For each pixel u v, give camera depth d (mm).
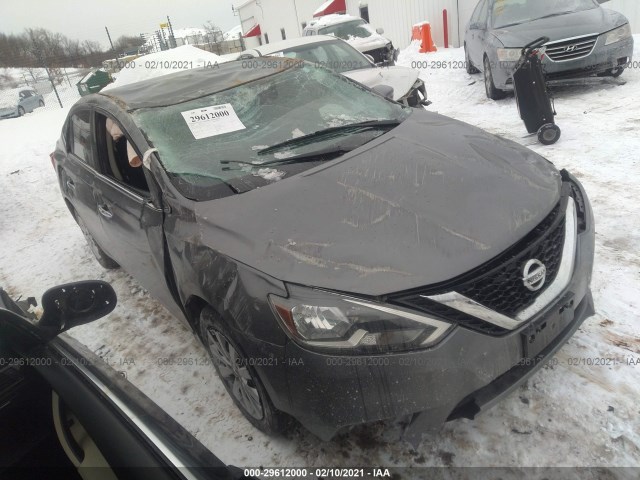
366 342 1706
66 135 3922
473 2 13242
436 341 1705
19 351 1908
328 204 2109
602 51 6461
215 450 2354
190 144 2676
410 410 1771
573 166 4602
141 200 2711
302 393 1838
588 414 2104
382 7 16203
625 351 2383
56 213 6789
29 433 1755
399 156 2428
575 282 2016
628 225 3434
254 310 1868
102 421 1460
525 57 5016
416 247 1833
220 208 2248
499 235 1872
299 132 2828
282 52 7195
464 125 2910
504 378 1902
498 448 2047
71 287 1944
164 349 3252
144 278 3111
